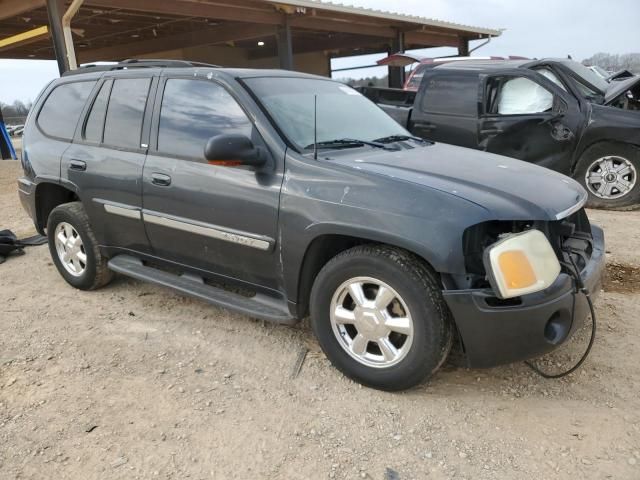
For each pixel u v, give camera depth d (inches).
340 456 105.0
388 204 114.8
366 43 800.3
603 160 279.9
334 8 556.7
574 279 115.2
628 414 114.2
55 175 185.2
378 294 119.1
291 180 128.4
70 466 103.7
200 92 150.6
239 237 137.5
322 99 159.6
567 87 287.0
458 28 761.0
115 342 152.0
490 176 126.2
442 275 110.0
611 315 157.9
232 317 166.2
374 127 162.6
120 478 100.6
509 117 287.6
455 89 300.5
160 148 155.6
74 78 192.4
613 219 260.4
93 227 178.1
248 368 136.8
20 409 121.6
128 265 173.6
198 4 485.4
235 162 128.3
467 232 109.1
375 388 124.4
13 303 182.1
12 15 467.8
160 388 128.8
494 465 101.5
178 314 169.5
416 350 114.5
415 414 116.6
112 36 703.1
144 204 158.6
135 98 165.8
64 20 421.7
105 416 118.5
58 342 152.8
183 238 152.1
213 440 110.3
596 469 99.5
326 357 138.6
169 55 784.9
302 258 127.3
